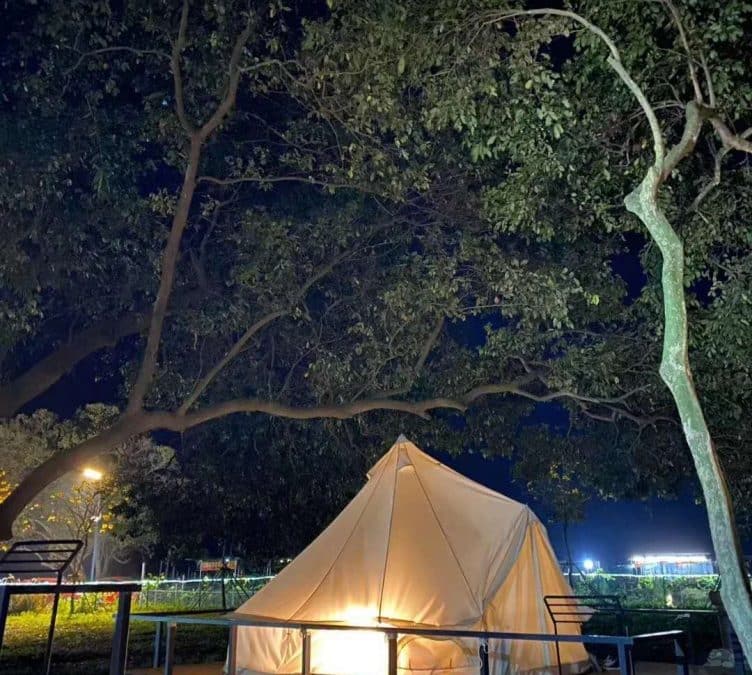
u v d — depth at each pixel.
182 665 10.38
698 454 4.66
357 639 7.88
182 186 9.76
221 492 15.79
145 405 11.85
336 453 13.57
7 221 8.59
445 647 7.78
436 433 13.56
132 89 10.30
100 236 9.97
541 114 7.72
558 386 11.14
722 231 8.66
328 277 11.94
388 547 8.43
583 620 8.79
